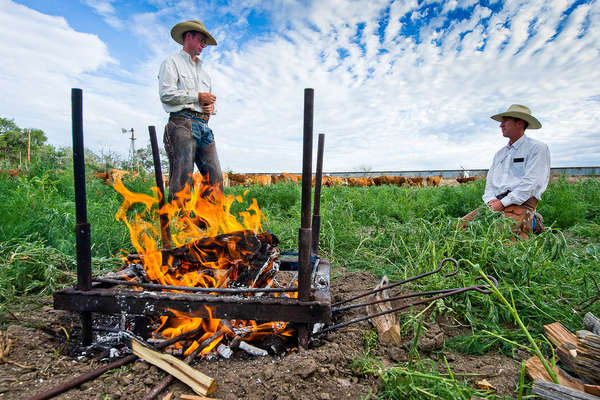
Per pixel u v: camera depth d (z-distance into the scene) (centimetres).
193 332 188
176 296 173
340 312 246
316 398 146
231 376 157
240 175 2212
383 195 945
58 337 195
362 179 3052
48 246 329
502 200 476
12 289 251
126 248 378
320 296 185
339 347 190
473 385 164
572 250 358
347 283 316
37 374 158
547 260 275
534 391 142
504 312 230
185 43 484
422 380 159
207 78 512
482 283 263
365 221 613
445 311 241
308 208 166
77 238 177
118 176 1033
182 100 462
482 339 206
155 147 251
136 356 170
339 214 552
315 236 286
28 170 783
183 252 227
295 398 144
